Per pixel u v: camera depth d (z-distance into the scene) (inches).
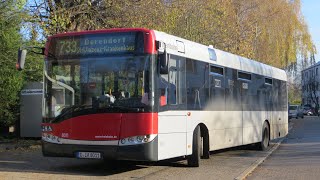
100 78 412.2
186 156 486.0
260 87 697.6
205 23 905.5
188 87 468.4
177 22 823.7
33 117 772.0
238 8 1193.4
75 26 739.4
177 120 441.7
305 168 505.0
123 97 402.9
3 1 627.8
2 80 684.7
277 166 524.7
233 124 585.6
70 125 414.0
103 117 403.5
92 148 405.1
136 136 395.2
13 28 657.6
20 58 421.7
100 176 417.4
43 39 690.8
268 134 724.7
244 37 1087.6
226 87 568.7
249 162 544.1
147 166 492.7
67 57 425.4
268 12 1403.8
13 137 798.5
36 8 693.3
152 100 399.9
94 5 746.8
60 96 423.2
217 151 682.8
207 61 518.6
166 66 404.2
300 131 1262.3
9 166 476.4
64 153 415.5
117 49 411.2
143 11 745.0
